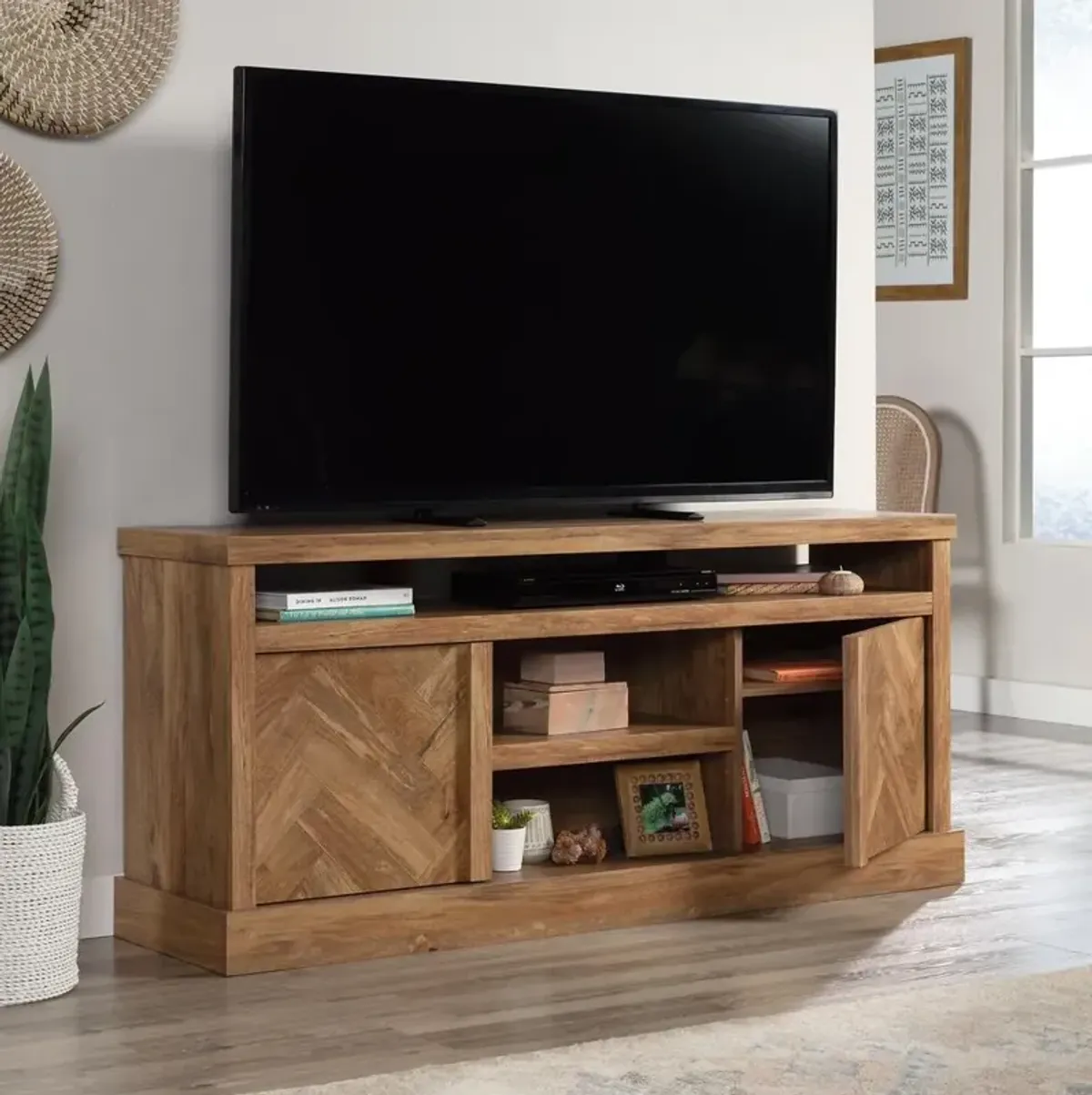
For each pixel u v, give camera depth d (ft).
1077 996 10.53
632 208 13.24
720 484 13.76
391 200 12.32
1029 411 21.66
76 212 12.29
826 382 14.20
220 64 12.75
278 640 11.34
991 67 21.65
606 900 12.41
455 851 12.01
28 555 11.23
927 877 13.65
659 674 13.58
